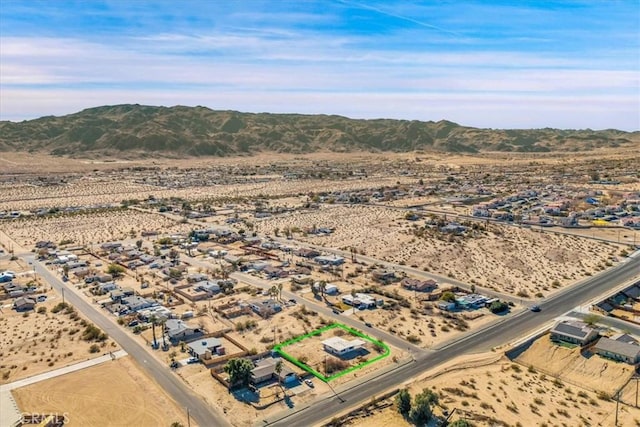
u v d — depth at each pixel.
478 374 87.75
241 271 151.88
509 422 73.25
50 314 116.50
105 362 92.44
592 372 89.94
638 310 117.75
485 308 120.00
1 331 107.19
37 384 84.50
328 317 114.12
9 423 73.12
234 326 109.38
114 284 135.50
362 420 73.88
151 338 102.69
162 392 81.94
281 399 79.94
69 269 153.50
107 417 74.81
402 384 84.06
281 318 113.56
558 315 114.56
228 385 83.00
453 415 74.38
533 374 89.44
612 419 75.12
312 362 92.38
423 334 105.06
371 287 133.75
